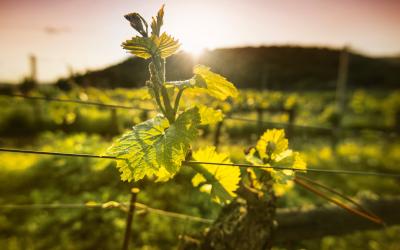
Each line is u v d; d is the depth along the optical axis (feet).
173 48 4.31
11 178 20.67
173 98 5.05
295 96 87.10
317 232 11.26
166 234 16.62
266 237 6.66
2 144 35.96
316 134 58.80
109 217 17.33
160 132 4.30
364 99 105.70
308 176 29.55
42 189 19.97
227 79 4.58
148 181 20.02
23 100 52.21
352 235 18.92
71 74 43.45
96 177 20.62
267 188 6.64
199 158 5.18
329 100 130.52
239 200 7.13
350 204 12.19
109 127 35.65
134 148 4.07
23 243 15.56
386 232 19.62
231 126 49.90
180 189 19.99
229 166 5.19
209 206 18.70
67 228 16.80
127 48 4.12
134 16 4.11
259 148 5.99
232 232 6.66
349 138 57.57
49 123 43.24
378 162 39.27
